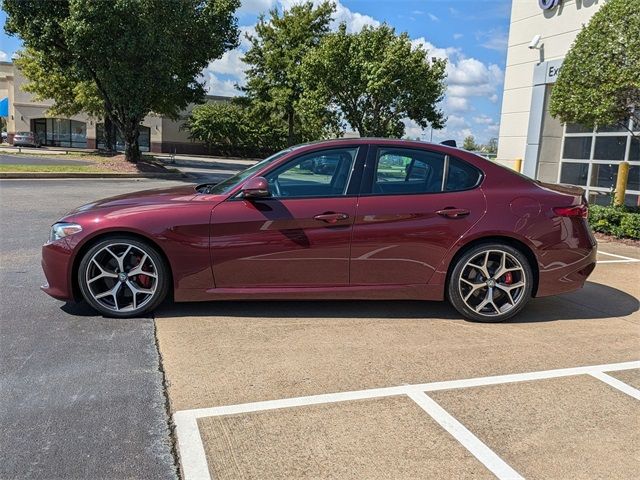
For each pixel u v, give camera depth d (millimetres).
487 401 3338
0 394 3270
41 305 4926
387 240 4594
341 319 4762
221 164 37281
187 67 24516
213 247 4520
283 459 2693
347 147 4770
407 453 2768
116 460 2662
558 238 4719
